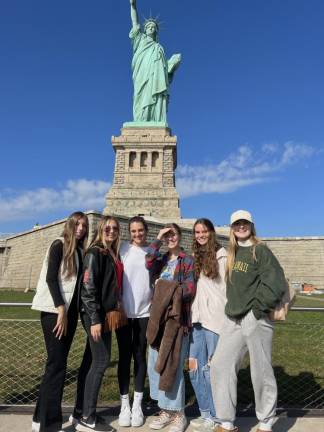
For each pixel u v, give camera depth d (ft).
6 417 9.58
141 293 9.87
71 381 12.89
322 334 19.74
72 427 9.12
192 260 9.60
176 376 9.03
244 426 9.20
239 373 13.21
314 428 9.08
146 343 9.87
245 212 9.09
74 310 9.14
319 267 77.20
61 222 62.80
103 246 9.46
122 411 9.32
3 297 43.78
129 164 100.94
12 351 15.74
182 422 8.96
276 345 17.52
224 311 8.87
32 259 69.62
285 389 11.97
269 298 8.15
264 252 8.57
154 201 96.94
